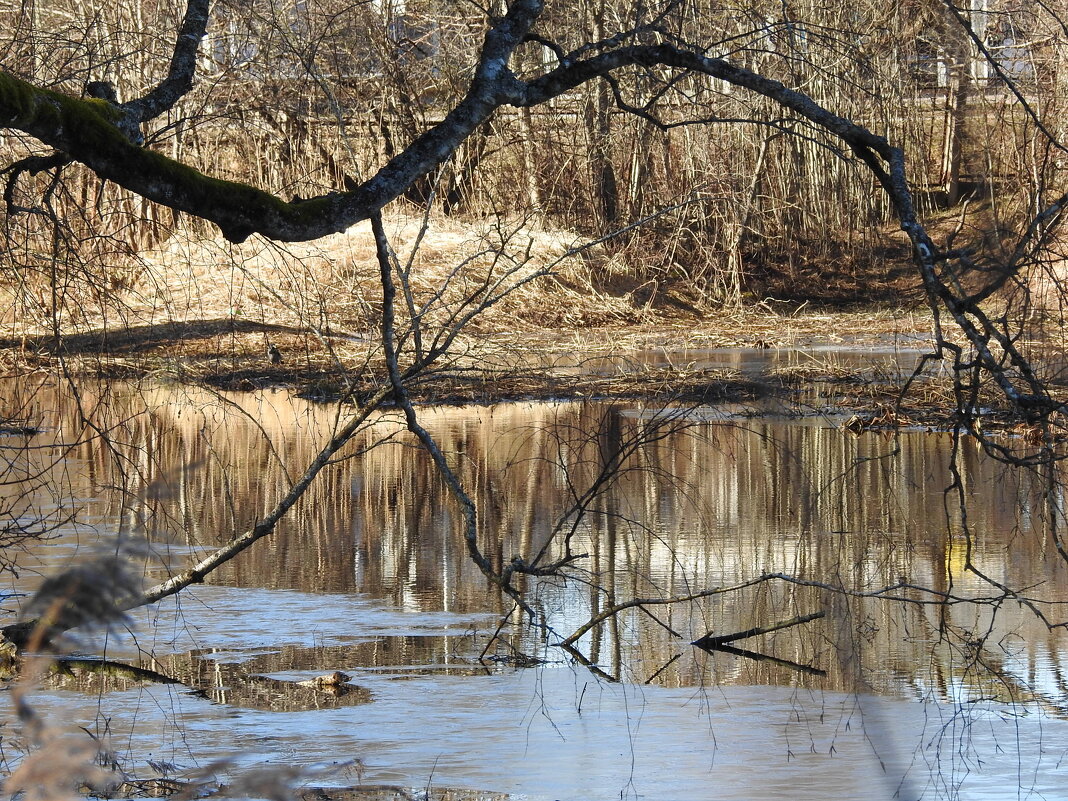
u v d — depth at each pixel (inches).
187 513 629.9
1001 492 657.6
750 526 599.5
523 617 464.8
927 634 433.4
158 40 664.4
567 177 1702.8
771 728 346.6
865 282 1734.7
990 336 343.6
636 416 957.2
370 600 486.9
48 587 115.4
